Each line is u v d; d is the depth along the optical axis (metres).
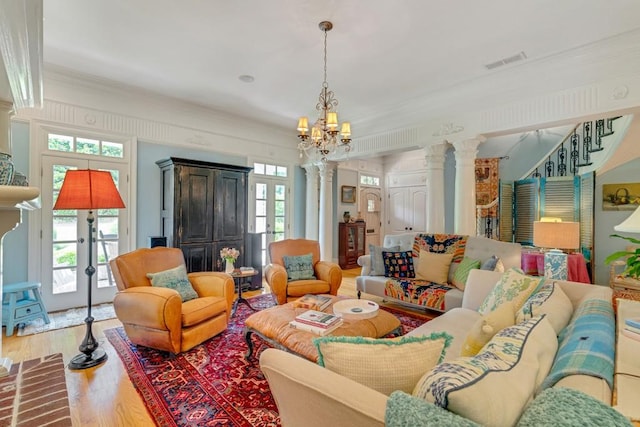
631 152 4.30
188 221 4.30
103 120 4.03
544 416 0.69
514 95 3.53
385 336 2.34
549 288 1.90
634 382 0.90
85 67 3.49
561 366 1.00
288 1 2.33
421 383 0.87
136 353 2.68
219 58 3.24
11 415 1.71
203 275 3.23
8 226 1.72
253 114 5.10
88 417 1.87
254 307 3.99
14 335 3.06
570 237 3.26
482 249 3.66
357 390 0.90
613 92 2.90
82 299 3.90
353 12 2.45
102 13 2.50
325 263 4.05
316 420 0.97
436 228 4.31
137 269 2.91
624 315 1.52
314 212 6.25
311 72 3.53
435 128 4.25
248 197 5.57
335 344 1.07
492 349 1.04
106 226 4.09
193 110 4.80
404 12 2.44
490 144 5.59
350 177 7.38
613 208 4.46
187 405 1.99
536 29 2.65
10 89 1.78
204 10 2.45
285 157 6.15
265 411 1.93
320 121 3.36
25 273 3.54
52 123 3.67
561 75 3.19
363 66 3.36
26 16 1.21
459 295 3.25
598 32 2.68
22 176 1.85
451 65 3.32
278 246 4.16
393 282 3.80
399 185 7.97
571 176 4.88
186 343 2.64
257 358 2.59
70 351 2.72
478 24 2.59
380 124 4.94
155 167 4.50
